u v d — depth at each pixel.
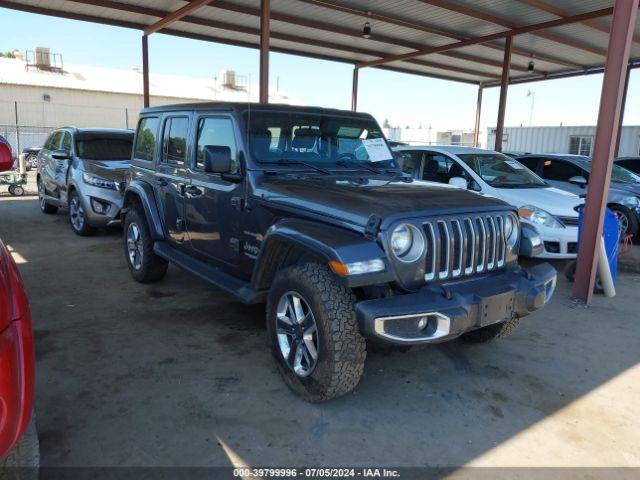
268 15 10.42
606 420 3.25
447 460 2.80
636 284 6.39
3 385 1.78
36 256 7.13
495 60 17.67
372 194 3.46
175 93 44.22
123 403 3.28
